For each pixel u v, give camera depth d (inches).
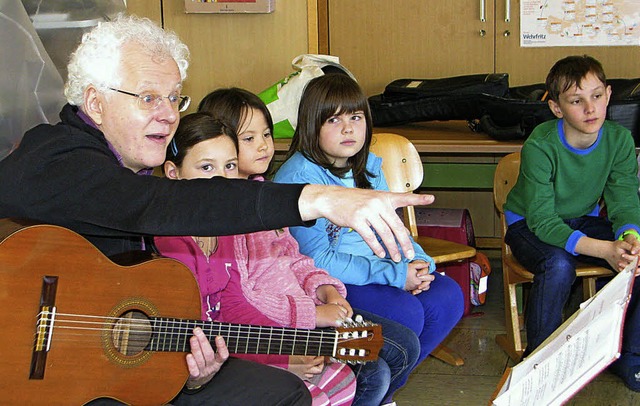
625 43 163.9
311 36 153.1
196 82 155.9
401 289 100.6
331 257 99.1
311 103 101.3
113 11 117.4
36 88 100.3
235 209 58.1
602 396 113.5
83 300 64.3
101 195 61.8
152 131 70.1
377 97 161.9
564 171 117.7
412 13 171.3
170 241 78.5
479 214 172.6
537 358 57.8
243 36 153.8
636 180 119.6
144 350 68.6
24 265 61.7
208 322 71.4
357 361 79.4
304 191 57.5
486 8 167.9
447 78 158.6
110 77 68.3
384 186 109.9
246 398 71.7
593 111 112.6
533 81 168.9
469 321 140.8
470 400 114.4
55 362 63.4
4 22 97.0
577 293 144.3
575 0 164.1
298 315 85.4
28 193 63.7
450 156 141.9
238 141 93.9
